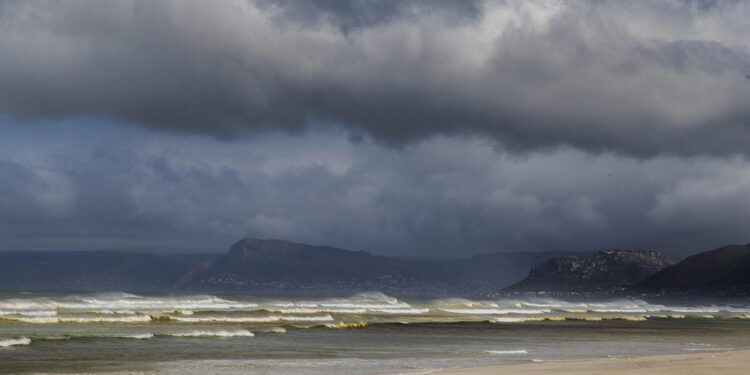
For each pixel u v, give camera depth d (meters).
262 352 37.12
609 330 61.72
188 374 28.39
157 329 48.88
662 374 26.62
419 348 41.09
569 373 27.02
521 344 45.22
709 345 47.00
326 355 36.34
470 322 68.06
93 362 31.47
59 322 53.03
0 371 28.05
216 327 52.41
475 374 26.98
